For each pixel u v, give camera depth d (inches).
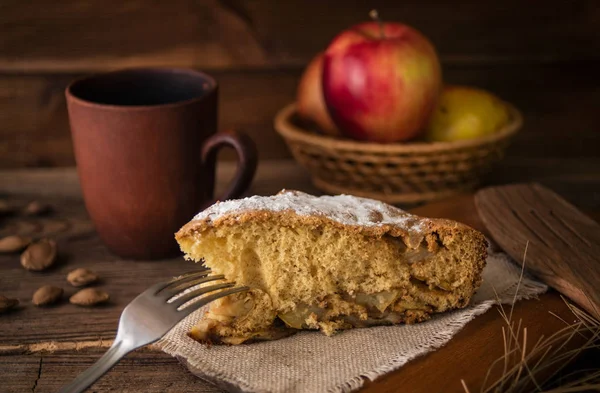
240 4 28.3
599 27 29.0
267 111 29.5
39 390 18.1
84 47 28.3
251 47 28.8
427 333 18.8
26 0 27.6
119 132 20.9
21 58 28.2
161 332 17.3
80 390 16.4
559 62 29.4
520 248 20.9
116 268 22.3
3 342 19.3
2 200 25.9
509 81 29.6
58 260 22.6
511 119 26.3
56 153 29.2
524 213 22.5
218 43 28.7
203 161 21.9
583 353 18.3
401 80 23.5
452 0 28.6
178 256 22.7
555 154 30.2
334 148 24.1
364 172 24.6
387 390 17.2
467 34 29.0
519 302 19.7
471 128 24.9
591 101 29.8
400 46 23.7
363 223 18.9
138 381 18.2
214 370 17.8
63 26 28.0
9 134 28.8
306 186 27.1
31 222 24.6
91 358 19.1
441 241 19.1
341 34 24.7
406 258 19.2
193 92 23.3
